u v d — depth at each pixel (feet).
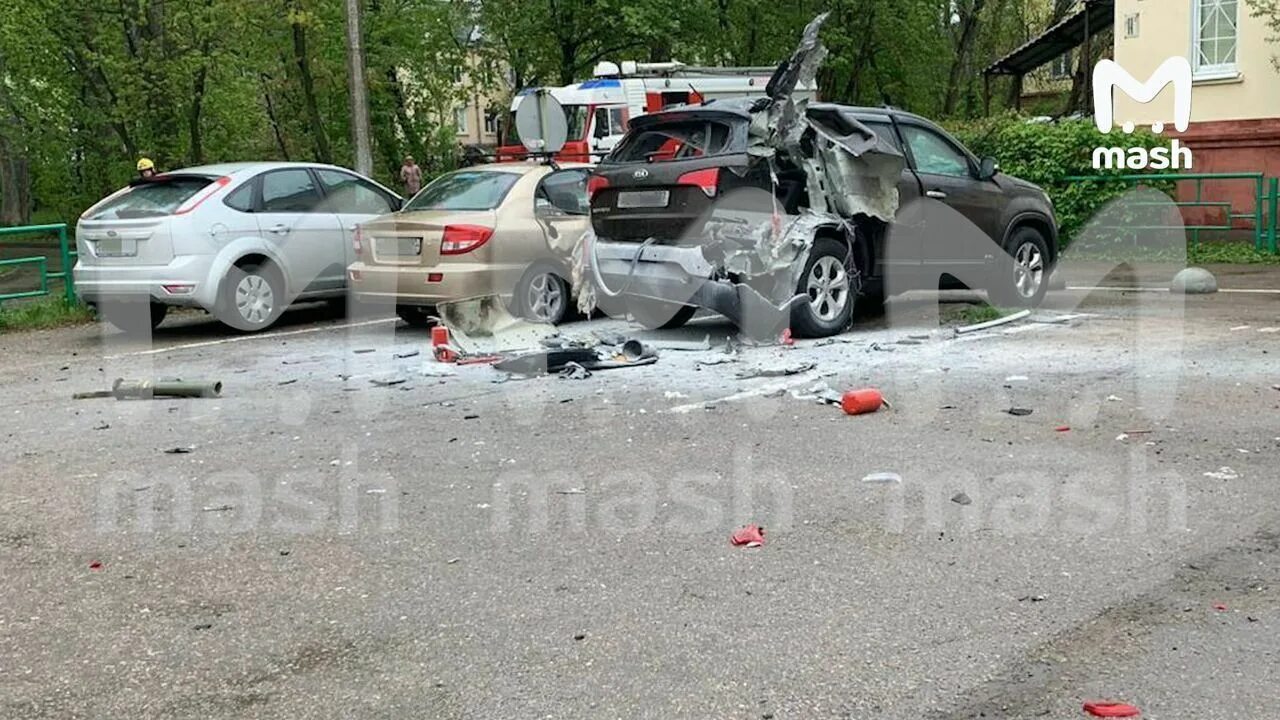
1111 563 16.20
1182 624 14.20
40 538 18.67
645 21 87.66
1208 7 68.03
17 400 29.91
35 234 50.88
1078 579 15.67
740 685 12.98
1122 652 13.50
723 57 100.94
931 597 15.21
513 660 13.80
